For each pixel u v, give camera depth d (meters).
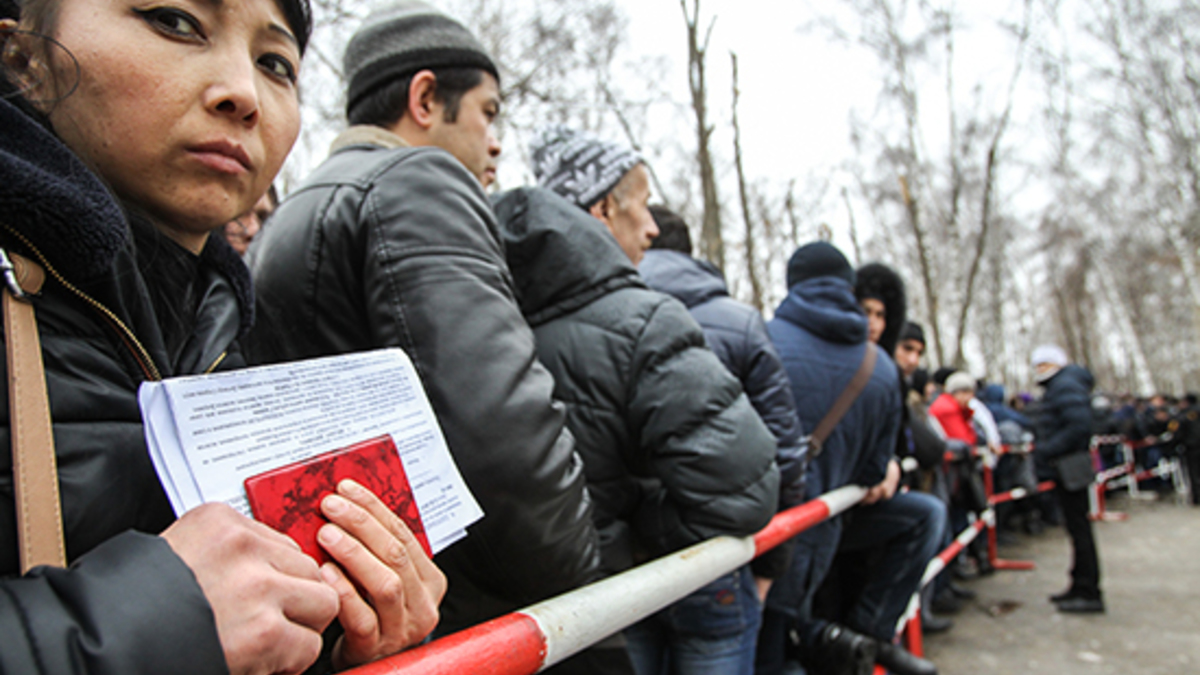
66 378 0.56
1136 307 30.47
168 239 0.75
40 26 0.66
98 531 0.56
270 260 1.13
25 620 0.42
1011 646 4.35
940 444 3.76
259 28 0.76
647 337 1.49
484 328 0.98
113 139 0.67
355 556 0.60
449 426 0.94
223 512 0.52
